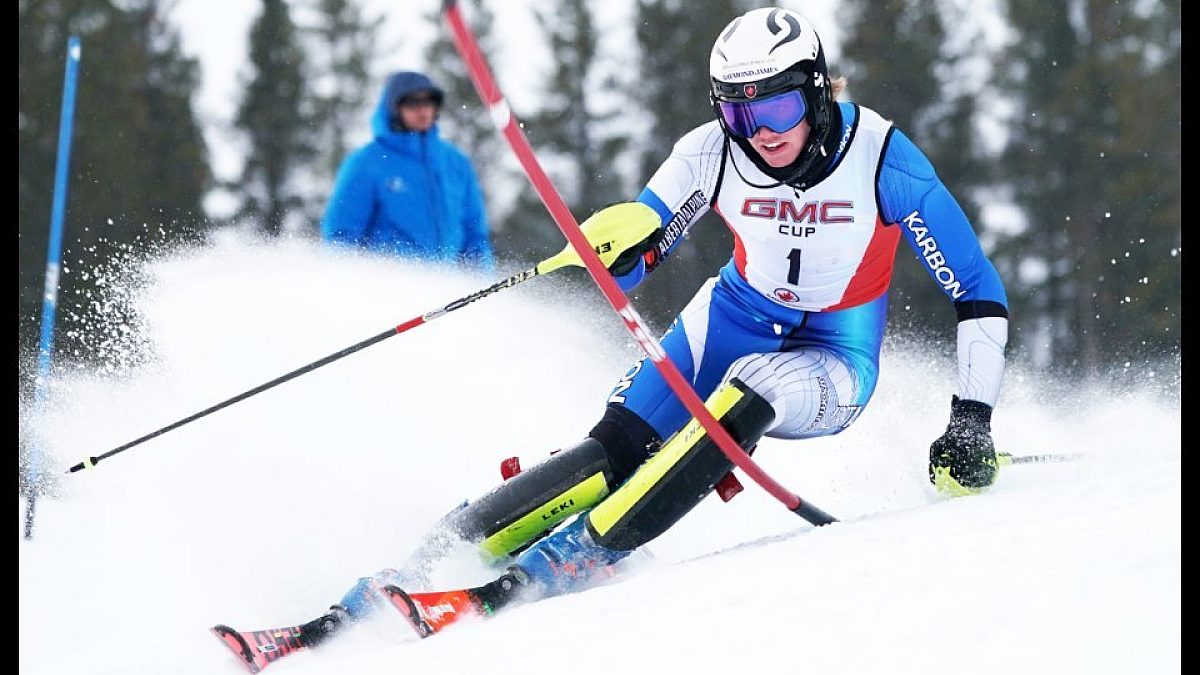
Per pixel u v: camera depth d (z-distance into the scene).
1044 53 71.62
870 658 7.34
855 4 72.00
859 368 12.99
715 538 14.20
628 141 74.00
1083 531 8.87
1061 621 7.31
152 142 71.19
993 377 12.14
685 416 12.55
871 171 12.16
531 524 11.80
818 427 12.42
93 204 67.44
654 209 12.59
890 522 10.49
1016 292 68.62
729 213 12.74
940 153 70.50
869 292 13.05
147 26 74.06
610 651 8.20
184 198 70.69
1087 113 70.75
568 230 10.38
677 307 56.22
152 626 12.02
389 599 10.38
